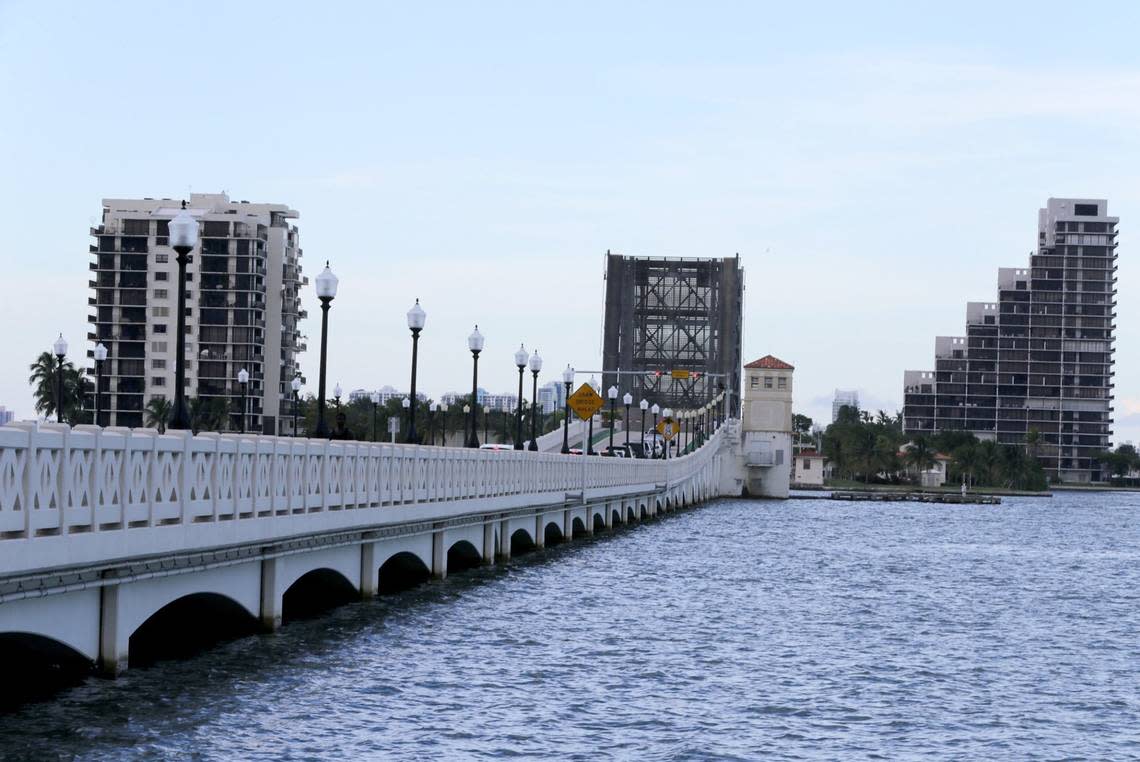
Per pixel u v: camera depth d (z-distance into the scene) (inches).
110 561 1043.3
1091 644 1952.5
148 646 1456.7
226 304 7711.6
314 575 1829.5
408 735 1151.0
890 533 5211.6
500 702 1309.1
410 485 1932.8
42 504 949.8
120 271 7721.5
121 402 7751.0
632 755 1131.3
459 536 2357.3
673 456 6717.5
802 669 1600.6
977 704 1430.9
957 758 1179.9
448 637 1676.9
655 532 4254.4
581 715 1275.8
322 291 1743.4
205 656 1409.9
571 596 2207.2
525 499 2733.8
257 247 7760.8
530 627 1812.3
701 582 2618.1
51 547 956.0
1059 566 3678.6
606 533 3949.3
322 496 1558.8
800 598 2437.3
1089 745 1250.0
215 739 1069.1
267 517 1375.5
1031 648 1881.2
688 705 1348.4
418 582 2220.7
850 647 1807.3
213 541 1236.5
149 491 1117.1
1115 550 4626.0
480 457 2353.6
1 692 1143.0
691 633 1861.5
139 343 7741.1
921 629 2046.0
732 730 1244.5
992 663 1721.2
